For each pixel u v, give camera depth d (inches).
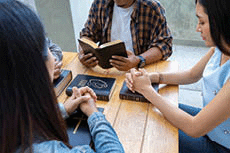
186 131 34.5
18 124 15.2
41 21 16.6
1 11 14.3
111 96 41.9
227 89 31.4
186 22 120.9
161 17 56.1
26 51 14.6
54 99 17.8
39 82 15.8
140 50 62.3
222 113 31.9
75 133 32.1
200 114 33.9
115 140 27.7
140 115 37.1
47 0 84.4
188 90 92.5
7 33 13.9
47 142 18.9
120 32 62.6
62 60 55.1
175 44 128.3
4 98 14.4
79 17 96.0
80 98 35.4
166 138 32.6
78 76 46.9
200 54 117.2
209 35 32.2
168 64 52.4
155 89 42.6
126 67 48.9
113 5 60.6
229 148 39.8
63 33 93.7
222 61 38.4
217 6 27.1
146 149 30.9
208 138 43.2
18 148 16.3
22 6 15.7
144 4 55.5
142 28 58.7
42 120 16.9
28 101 15.3
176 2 117.3
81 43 50.3
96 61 50.1
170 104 36.9
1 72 14.0
